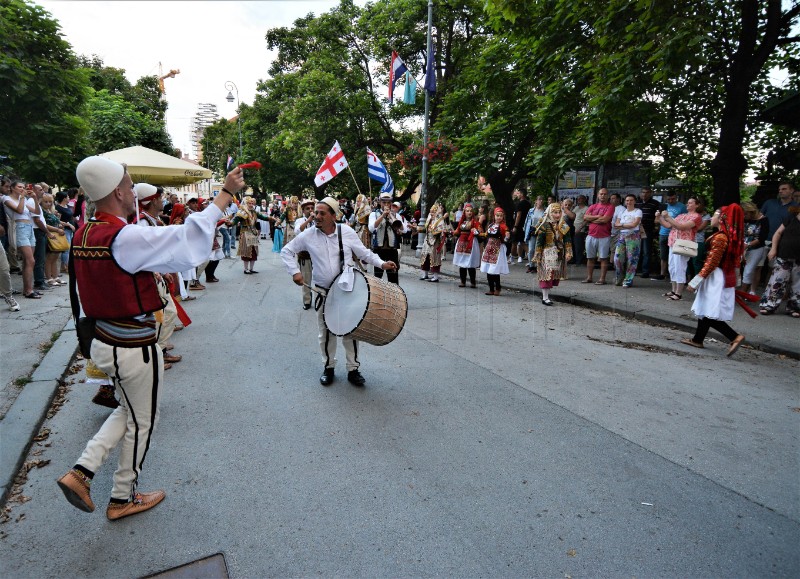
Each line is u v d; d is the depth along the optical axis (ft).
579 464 11.35
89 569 8.02
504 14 35.17
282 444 12.11
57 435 12.41
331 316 14.82
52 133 48.03
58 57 49.67
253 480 10.57
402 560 8.29
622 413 14.11
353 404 14.49
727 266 19.43
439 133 61.00
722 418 13.89
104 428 8.98
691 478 10.87
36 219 27.99
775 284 25.35
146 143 80.12
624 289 32.76
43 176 48.91
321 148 74.23
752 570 8.20
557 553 8.52
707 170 44.34
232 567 8.09
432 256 37.04
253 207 39.83
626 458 11.65
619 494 10.24
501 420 13.56
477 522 9.30
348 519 9.33
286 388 15.66
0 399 13.85
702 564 8.32
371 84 75.00
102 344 8.45
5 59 43.34
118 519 9.25
